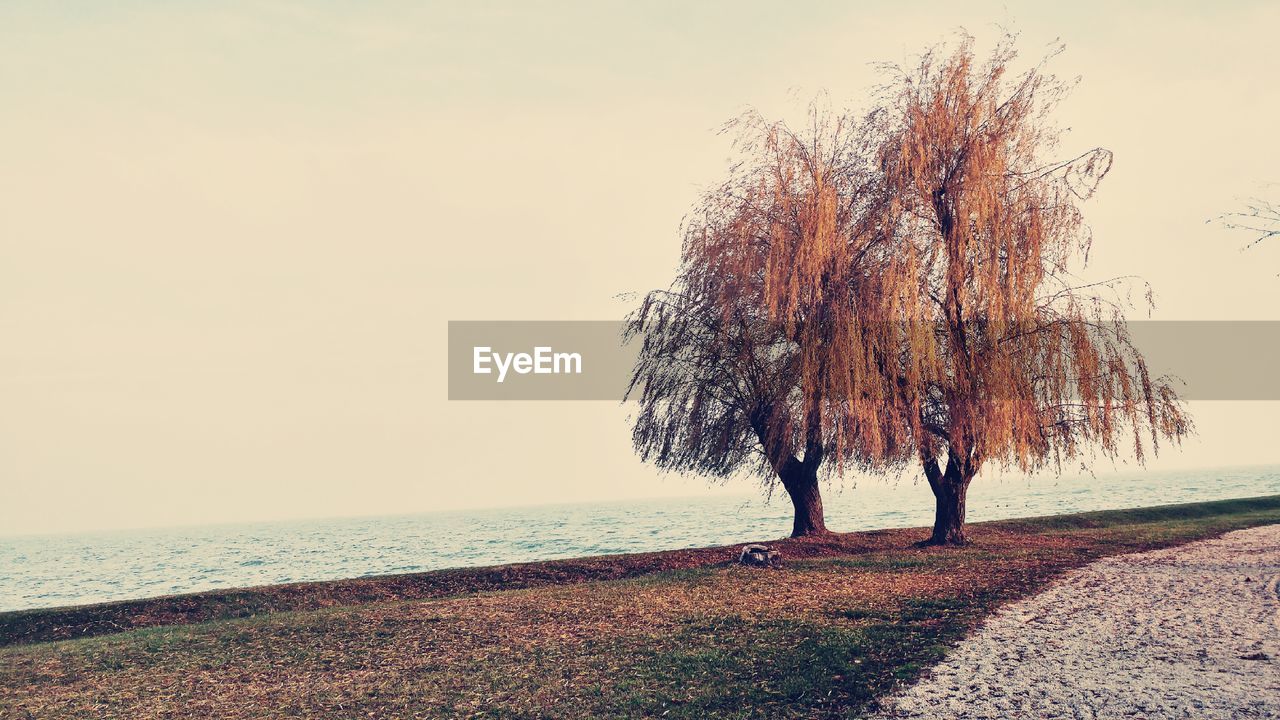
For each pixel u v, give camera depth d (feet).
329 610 67.36
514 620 58.18
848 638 47.01
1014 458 84.74
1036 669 39.32
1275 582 60.54
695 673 42.06
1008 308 82.07
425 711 38.75
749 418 96.99
